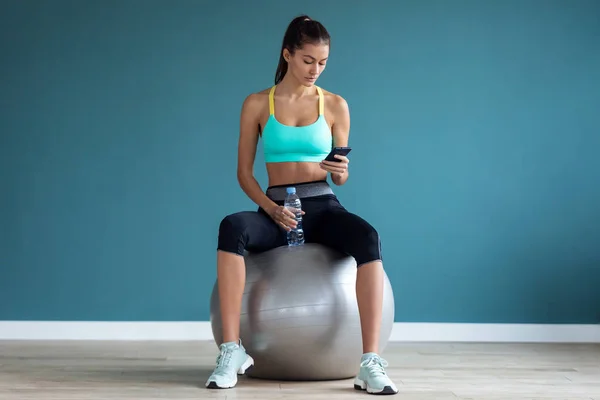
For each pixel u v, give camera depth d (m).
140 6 4.44
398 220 4.49
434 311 4.49
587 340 4.50
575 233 4.55
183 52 4.45
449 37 4.53
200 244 4.43
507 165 4.54
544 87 4.55
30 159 4.40
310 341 2.75
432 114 4.52
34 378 2.94
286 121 3.02
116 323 4.37
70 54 4.42
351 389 2.71
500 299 4.51
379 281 2.75
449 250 4.50
